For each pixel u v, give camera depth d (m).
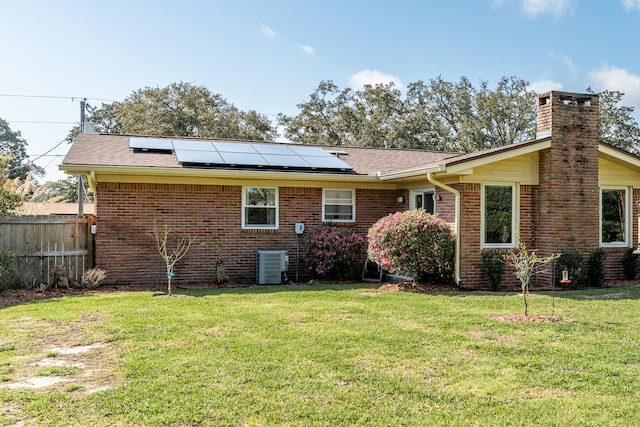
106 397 4.56
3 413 4.23
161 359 5.69
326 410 4.32
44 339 6.63
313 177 13.57
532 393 4.73
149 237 12.68
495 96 39.06
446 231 12.05
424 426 4.04
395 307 8.98
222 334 6.86
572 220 12.58
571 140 12.62
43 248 12.12
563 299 10.05
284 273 13.32
